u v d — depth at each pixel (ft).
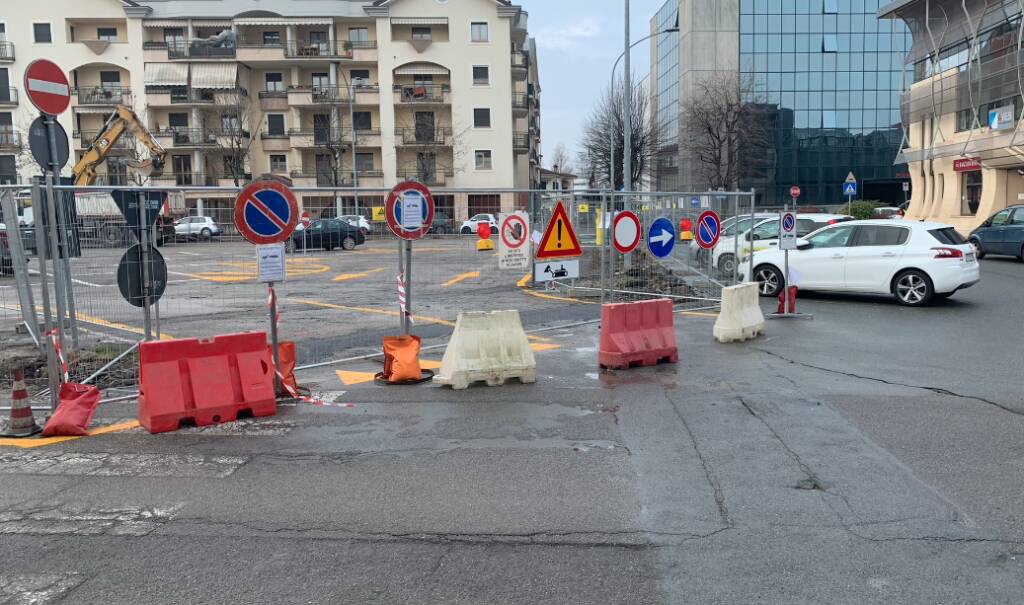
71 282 28.89
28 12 172.24
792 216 41.47
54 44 173.06
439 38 176.45
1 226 42.39
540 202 46.93
